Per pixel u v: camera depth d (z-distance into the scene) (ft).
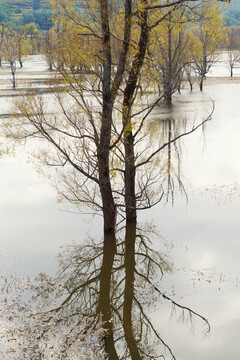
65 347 41.73
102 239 68.80
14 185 92.17
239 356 41.81
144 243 66.85
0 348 41.19
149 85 66.13
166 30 66.74
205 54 271.90
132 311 49.75
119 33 65.05
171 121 167.22
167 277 56.95
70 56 61.72
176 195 85.51
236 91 264.11
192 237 68.28
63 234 70.28
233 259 60.90
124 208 81.15
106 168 66.74
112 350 42.39
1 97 222.48
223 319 47.78
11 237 68.80
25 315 47.32
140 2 59.16
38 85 274.77
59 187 90.22
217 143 128.88
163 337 44.80
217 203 81.30
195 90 278.26
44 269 59.11
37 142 124.26
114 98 63.05
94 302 51.78
